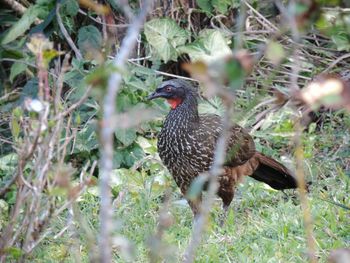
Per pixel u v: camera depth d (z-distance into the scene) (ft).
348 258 18.07
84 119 42.86
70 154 41.19
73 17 48.32
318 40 48.85
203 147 36.83
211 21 49.67
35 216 24.76
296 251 31.83
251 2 49.75
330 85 16.26
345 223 35.24
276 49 16.81
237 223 37.01
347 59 49.32
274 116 44.34
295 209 36.73
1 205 33.76
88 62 44.09
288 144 44.21
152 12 48.98
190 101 37.19
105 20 46.98
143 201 37.63
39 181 24.03
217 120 38.24
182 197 40.70
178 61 50.39
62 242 31.32
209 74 16.01
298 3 16.53
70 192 22.12
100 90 17.25
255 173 39.27
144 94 43.09
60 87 24.97
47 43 21.79
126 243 22.49
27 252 25.26
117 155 42.55
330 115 46.26
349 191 39.19
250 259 31.73
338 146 44.78
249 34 49.67
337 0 17.39
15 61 45.34
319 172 41.65
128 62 45.62
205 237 34.45
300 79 48.49
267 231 34.71
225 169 37.45
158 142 38.29
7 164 40.24
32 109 22.56
